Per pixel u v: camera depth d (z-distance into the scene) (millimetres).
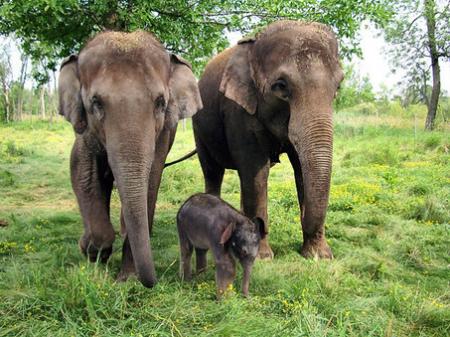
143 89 3820
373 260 5551
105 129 3818
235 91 5477
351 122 29312
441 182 10164
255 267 4945
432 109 27328
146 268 3689
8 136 27016
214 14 7605
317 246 5766
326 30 5215
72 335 3359
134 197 3701
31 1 6043
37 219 7168
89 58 4066
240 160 5945
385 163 13430
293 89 4863
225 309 3816
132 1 7062
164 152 4762
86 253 4926
